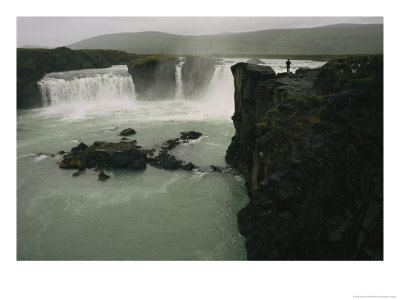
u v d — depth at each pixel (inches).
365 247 639.1
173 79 3523.6
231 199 1186.0
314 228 662.5
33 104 3065.9
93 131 2095.2
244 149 1238.3
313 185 673.6
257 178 922.7
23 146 1800.0
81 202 1187.9
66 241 971.3
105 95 3403.1
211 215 1090.7
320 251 655.8
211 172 1402.6
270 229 692.1
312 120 759.1
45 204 1177.4
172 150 1674.5
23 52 3816.4
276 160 729.0
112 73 3878.0
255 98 1178.6
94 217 1091.9
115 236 991.0
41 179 1376.7
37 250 932.6
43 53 4047.7
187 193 1234.6
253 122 1168.8
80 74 3752.5
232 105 2918.3
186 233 998.4
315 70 1162.0
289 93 891.4
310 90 901.8
